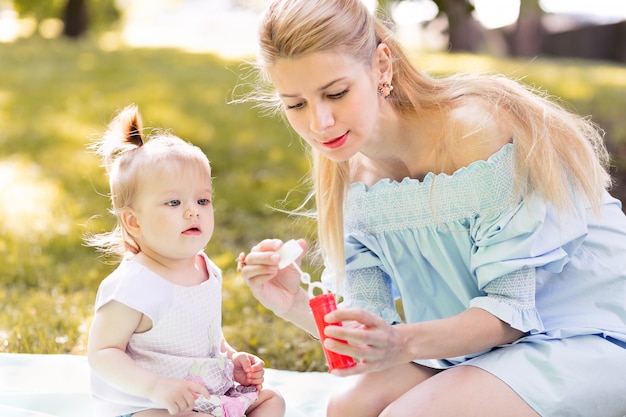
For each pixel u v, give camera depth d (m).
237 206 5.96
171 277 2.32
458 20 6.30
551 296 2.40
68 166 6.94
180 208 2.32
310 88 2.10
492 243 2.30
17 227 5.27
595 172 2.42
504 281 2.28
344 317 1.92
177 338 2.29
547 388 2.19
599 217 2.40
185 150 2.38
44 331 3.52
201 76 10.78
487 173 2.32
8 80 10.57
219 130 8.04
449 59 11.62
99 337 2.22
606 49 15.73
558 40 15.85
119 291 2.23
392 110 2.38
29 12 17.34
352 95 2.12
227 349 2.50
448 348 2.13
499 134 2.36
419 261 2.47
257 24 2.20
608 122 7.77
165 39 17.72
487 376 2.21
